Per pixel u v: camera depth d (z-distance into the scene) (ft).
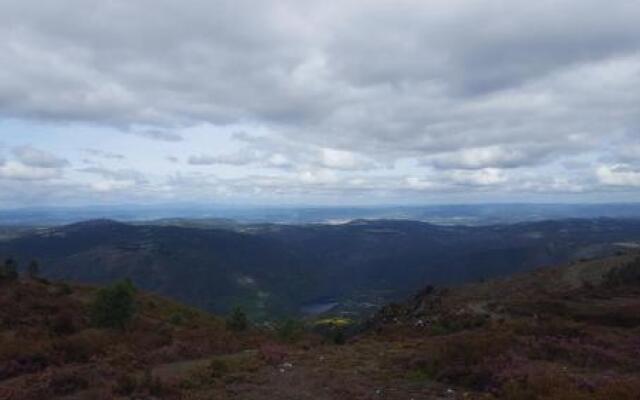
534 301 179.32
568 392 59.77
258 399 66.95
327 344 146.61
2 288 177.06
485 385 71.05
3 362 93.35
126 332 127.44
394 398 66.85
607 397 57.62
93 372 82.02
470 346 84.69
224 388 72.95
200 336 134.82
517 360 78.02
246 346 129.18
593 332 107.14
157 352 107.34
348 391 70.33
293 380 77.97
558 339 96.32
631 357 88.63
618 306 160.56
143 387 70.74
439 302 229.66
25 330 127.34
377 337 144.87
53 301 167.63
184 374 81.25
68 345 104.37
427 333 142.51
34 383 78.07
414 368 83.92
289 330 172.65
